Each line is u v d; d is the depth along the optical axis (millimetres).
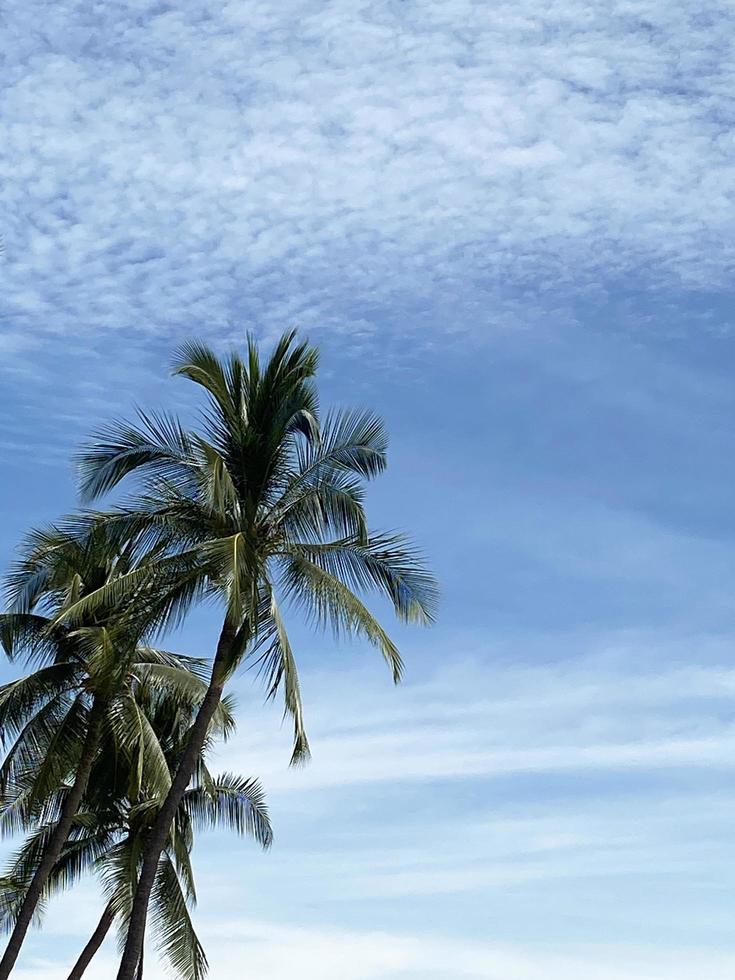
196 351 24609
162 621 23422
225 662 23078
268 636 23156
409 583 24250
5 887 29141
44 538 28078
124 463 24078
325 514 24094
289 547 24375
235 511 24094
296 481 24344
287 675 22859
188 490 24281
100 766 29625
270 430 24125
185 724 30375
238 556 21844
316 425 24016
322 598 23797
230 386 25078
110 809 29703
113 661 23688
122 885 27859
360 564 24281
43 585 28438
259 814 31109
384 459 24531
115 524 24297
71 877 29719
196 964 29047
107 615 27625
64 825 26781
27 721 27906
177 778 22766
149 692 29453
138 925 21781
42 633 27516
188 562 23688
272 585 23625
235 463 24312
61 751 26828
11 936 25828
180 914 29109
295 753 22781
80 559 28156
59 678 27500
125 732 26766
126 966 21359
